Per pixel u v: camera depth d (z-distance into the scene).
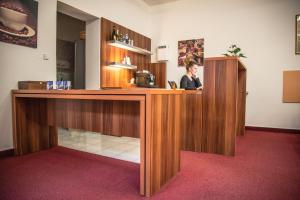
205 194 1.65
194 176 2.01
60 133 4.16
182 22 5.56
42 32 3.04
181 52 5.57
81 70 5.96
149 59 5.92
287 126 4.51
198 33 5.36
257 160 2.50
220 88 2.76
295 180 1.92
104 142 3.41
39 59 3.01
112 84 4.59
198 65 5.34
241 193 1.67
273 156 2.66
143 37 5.62
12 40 2.67
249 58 4.80
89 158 2.56
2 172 2.10
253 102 4.78
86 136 3.89
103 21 4.30
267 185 1.81
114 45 4.56
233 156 2.66
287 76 4.48
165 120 1.82
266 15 4.62
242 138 3.80
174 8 5.66
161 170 1.76
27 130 2.77
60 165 2.31
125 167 2.26
